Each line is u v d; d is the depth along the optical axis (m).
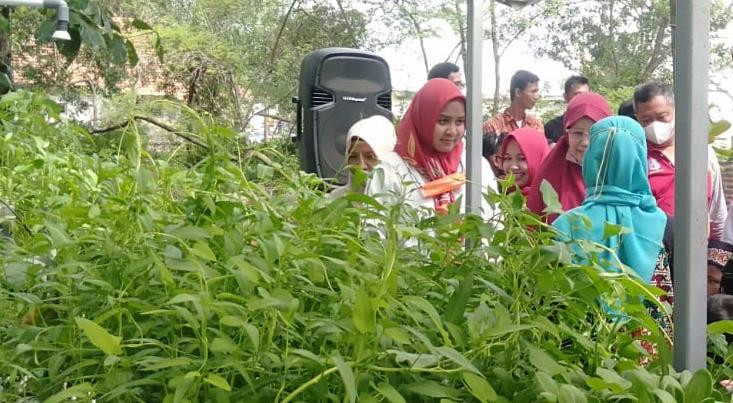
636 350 1.15
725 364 1.16
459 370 0.89
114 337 0.85
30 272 1.27
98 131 4.63
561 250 1.13
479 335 0.97
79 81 13.75
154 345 1.02
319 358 0.89
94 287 1.16
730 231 3.03
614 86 11.05
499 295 1.09
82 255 1.31
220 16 13.34
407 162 2.80
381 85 6.86
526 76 4.80
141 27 4.85
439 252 1.29
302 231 1.27
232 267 1.06
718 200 3.12
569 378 0.97
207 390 0.93
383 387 0.88
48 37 3.79
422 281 1.18
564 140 2.93
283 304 0.90
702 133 1.22
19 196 1.84
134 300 1.03
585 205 2.10
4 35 4.37
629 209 2.06
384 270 0.94
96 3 4.15
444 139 2.85
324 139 6.68
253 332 0.89
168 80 12.33
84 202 1.61
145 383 0.94
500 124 4.86
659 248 2.09
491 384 0.98
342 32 13.91
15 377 1.06
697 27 1.21
